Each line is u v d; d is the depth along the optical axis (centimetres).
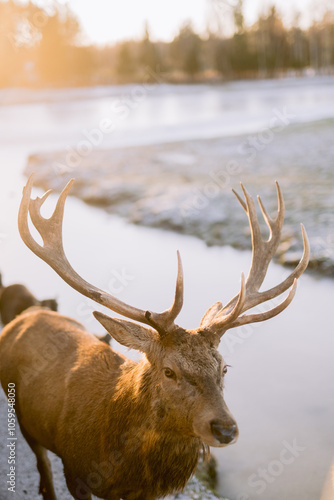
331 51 9512
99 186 1811
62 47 8106
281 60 9256
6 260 1203
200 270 1110
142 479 415
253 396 692
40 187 1869
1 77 7294
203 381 373
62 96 6588
